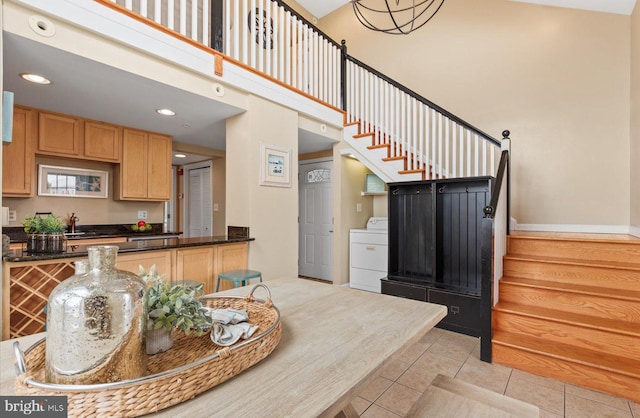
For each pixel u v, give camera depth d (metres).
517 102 4.32
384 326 1.09
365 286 4.73
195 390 0.67
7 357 0.84
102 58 2.27
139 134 4.25
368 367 0.81
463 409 1.10
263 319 1.04
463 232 3.39
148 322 0.80
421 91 5.18
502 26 4.46
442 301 3.17
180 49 2.68
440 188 3.53
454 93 4.85
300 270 5.85
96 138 3.86
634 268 2.40
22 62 2.25
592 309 2.37
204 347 0.90
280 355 0.87
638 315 2.22
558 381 2.14
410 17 5.32
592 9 3.80
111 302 0.65
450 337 2.94
